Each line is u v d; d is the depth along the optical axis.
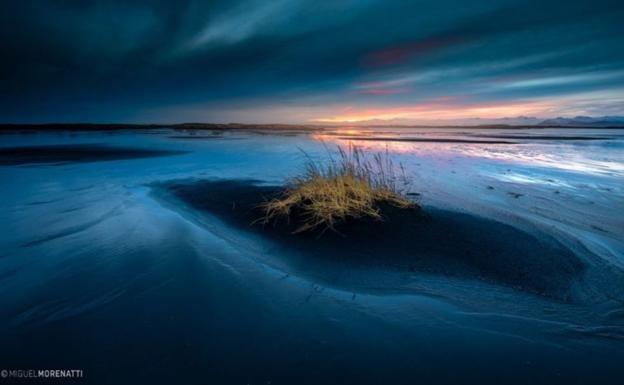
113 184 8.29
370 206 5.00
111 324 2.38
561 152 16.42
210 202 6.29
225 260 3.61
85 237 4.32
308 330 2.33
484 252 3.77
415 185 7.64
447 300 2.80
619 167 10.82
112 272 3.26
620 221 4.92
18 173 10.20
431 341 2.22
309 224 4.67
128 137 35.66
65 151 18.42
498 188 7.33
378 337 2.26
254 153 16.48
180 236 4.40
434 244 4.01
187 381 1.85
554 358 2.06
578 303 2.77
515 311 2.63
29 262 3.51
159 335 2.25
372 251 3.85
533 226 4.63
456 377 1.90
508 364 2.00
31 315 2.50
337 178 5.61
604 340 2.25
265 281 3.12
